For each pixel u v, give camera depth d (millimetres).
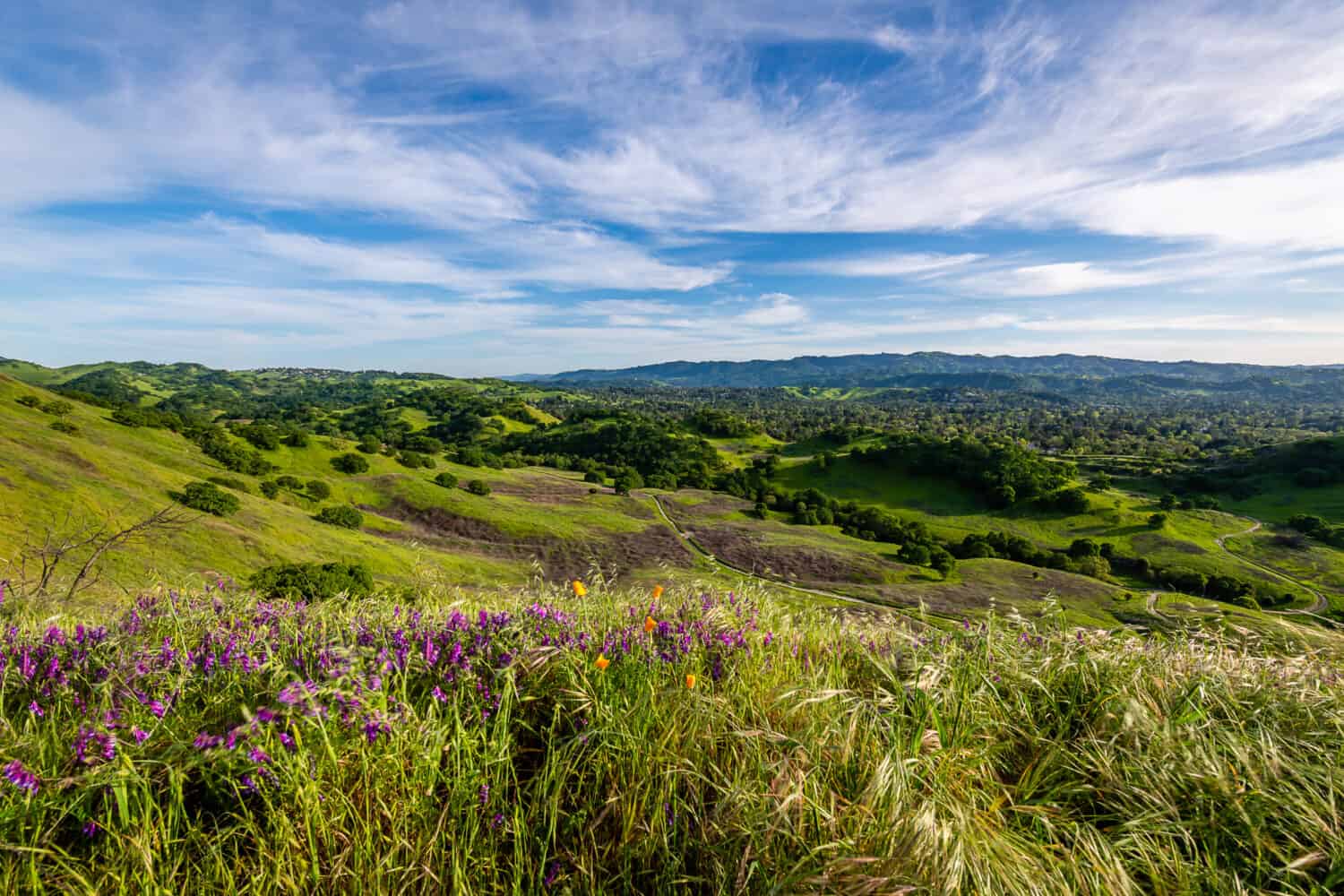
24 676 2771
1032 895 1771
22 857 1790
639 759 2270
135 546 20219
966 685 2828
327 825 1967
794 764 2158
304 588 17391
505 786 2195
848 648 3586
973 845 1842
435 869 1959
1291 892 1887
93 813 1988
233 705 2438
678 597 4215
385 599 4457
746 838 1956
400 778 2121
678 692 2541
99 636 3227
